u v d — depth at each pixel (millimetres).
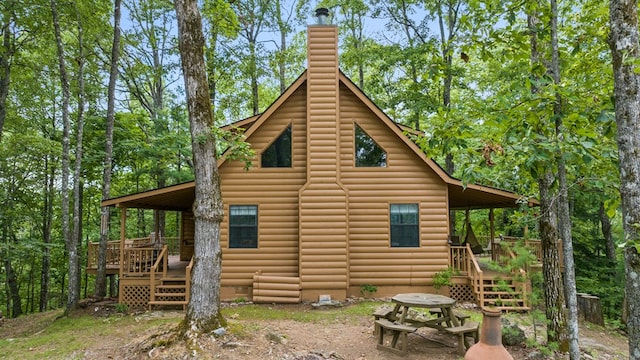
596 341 8789
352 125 12133
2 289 21078
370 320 9141
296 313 10000
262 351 6508
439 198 11953
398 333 7027
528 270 7664
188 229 16375
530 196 7102
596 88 5723
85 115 17516
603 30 6102
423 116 18125
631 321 4258
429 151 6668
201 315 6832
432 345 7406
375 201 11938
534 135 5348
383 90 20359
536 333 7965
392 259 11781
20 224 18391
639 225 4117
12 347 8250
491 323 4656
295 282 11117
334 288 11195
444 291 11648
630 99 4434
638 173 4344
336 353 6801
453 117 6012
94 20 13367
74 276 11188
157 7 17672
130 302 11250
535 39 7047
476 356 4547
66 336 8672
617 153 5086
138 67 17859
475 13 6016
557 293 7336
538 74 5871
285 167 11945
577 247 15797
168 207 14805
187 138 17500
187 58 7148
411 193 11953
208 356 6211
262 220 11750
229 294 11555
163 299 11234
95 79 17656
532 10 6156
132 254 12594
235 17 9688
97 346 7531
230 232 11750
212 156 7172
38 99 19141
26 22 13438
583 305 10992
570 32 6605
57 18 12094
